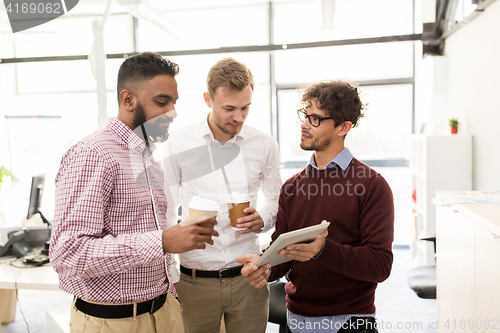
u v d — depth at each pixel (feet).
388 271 4.11
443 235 6.66
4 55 18.38
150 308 3.80
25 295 12.39
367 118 16.90
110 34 18.04
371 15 16.46
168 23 13.29
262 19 17.19
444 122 13.79
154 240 3.28
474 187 11.37
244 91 4.95
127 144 3.77
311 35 16.99
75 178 3.34
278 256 3.98
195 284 5.39
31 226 9.39
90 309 3.60
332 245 3.88
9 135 18.70
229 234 5.40
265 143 5.76
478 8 10.28
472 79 11.24
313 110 4.37
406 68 16.49
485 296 4.80
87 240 3.22
